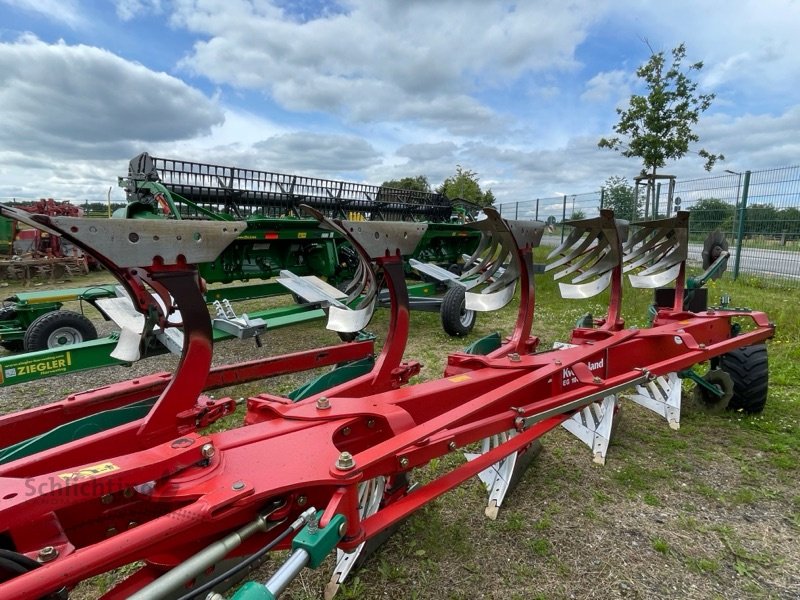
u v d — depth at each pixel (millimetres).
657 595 2123
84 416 2102
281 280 5051
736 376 3818
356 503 1636
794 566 2299
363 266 2430
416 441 1861
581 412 3414
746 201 11195
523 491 2891
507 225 2586
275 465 1630
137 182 6098
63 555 1222
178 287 1600
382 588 2158
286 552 2355
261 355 5734
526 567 2287
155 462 1459
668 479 3029
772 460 3244
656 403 3812
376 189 9414
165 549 1364
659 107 12812
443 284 6703
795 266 10375
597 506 2756
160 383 2307
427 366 5258
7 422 1913
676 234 3322
